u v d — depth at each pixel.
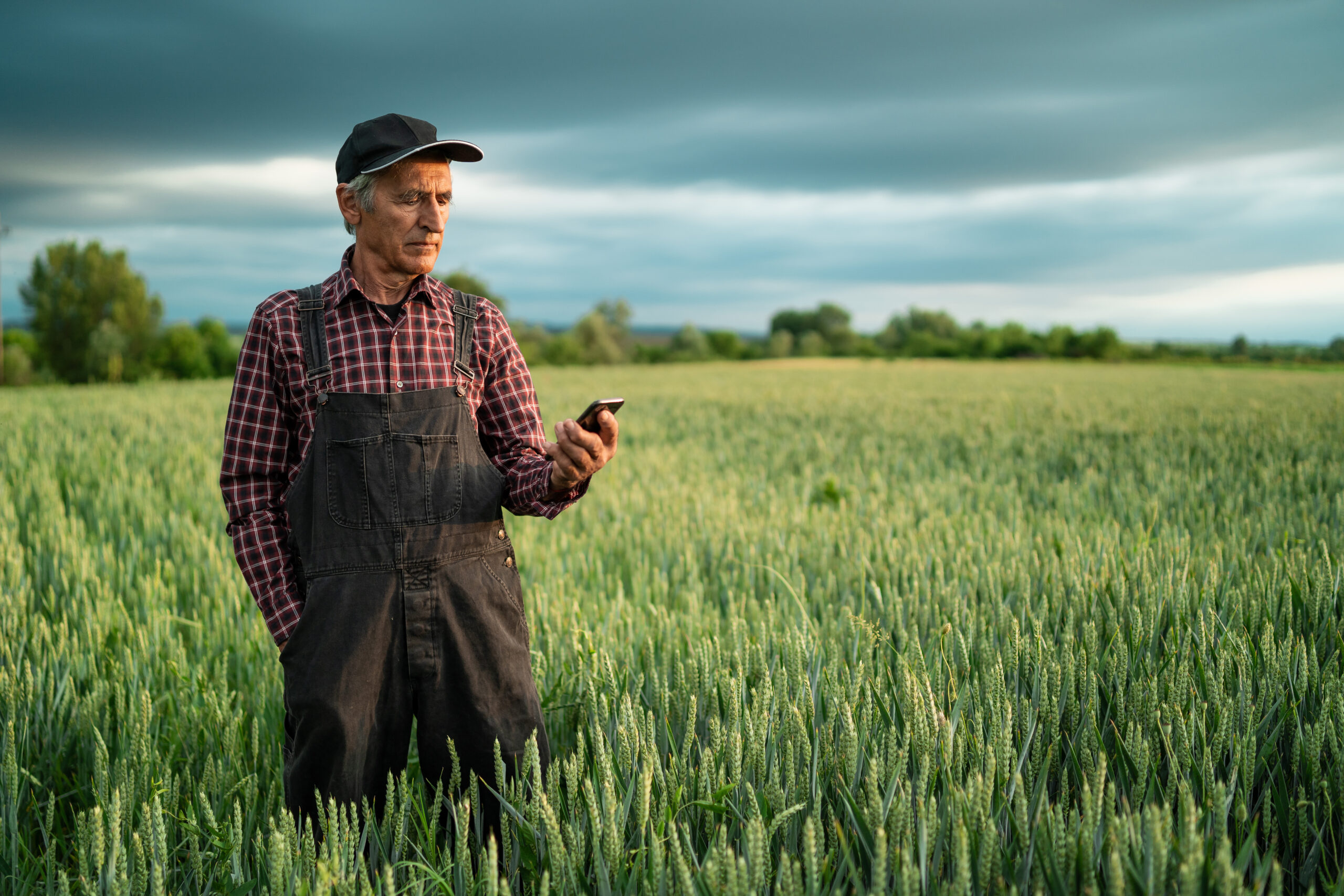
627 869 1.72
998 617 3.11
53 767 2.54
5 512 5.91
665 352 92.06
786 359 98.81
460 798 2.04
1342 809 1.84
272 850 1.59
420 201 1.92
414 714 2.08
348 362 1.95
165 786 2.01
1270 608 2.98
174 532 5.55
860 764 1.93
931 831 1.61
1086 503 6.18
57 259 63.81
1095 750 2.10
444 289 2.13
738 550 4.89
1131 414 15.55
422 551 1.91
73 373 65.12
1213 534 4.70
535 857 1.79
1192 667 2.48
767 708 2.09
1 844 1.96
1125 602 3.15
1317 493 6.48
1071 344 83.81
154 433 11.89
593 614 3.55
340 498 1.89
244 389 1.98
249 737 2.70
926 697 2.10
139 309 64.69
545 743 2.12
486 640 1.99
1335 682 2.25
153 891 1.51
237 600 3.94
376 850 1.85
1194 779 1.96
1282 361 76.69
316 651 1.87
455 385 2.04
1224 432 11.59
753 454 10.31
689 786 1.93
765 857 1.57
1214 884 1.36
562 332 92.56
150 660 3.23
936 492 6.82
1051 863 1.52
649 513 6.12
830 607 3.43
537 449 2.23
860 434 12.66
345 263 2.03
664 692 2.46
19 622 3.67
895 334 112.62
